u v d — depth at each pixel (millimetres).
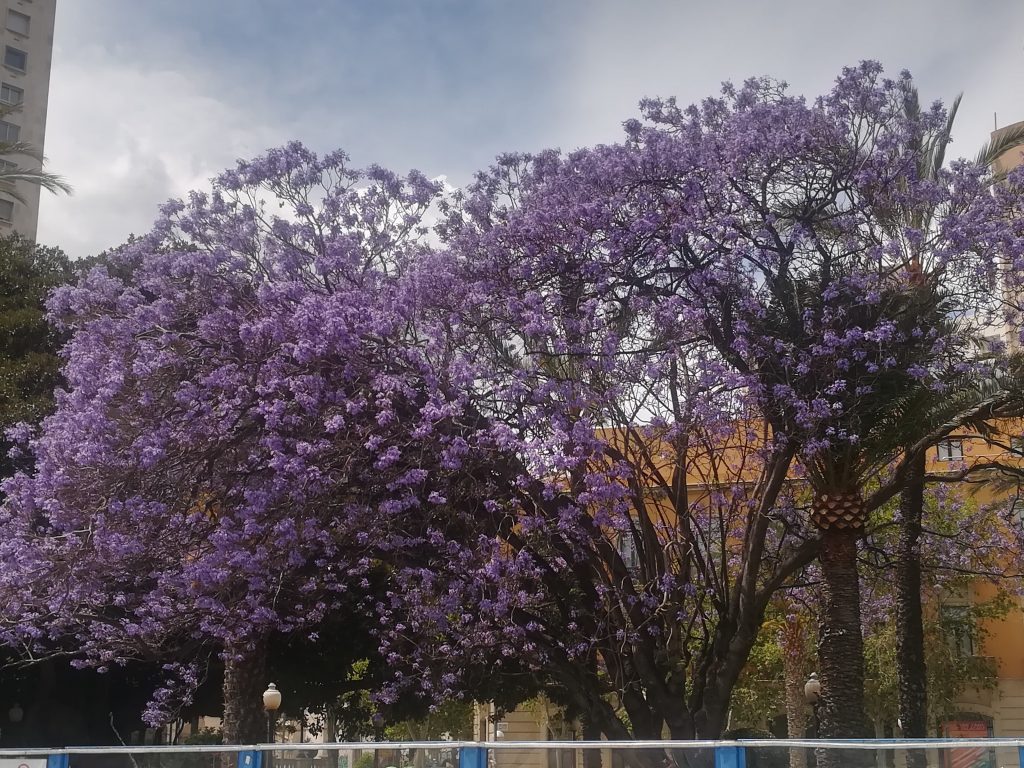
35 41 55656
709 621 17609
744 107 16312
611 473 14547
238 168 16781
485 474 14805
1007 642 35406
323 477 13969
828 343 14445
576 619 16016
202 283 15883
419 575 15086
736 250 15164
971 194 15789
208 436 14492
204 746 10398
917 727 18234
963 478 18141
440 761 9211
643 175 15625
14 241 28484
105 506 14258
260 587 14289
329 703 26656
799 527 17438
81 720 26531
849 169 15836
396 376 14359
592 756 9086
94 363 15234
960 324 15977
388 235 16984
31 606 15719
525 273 15203
